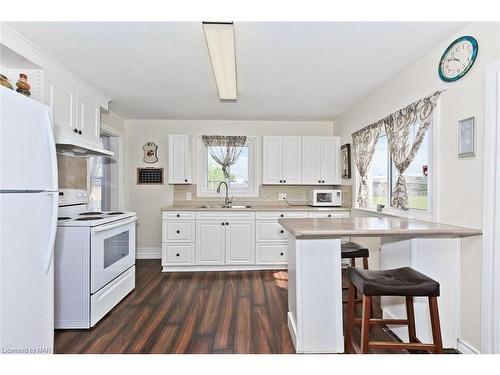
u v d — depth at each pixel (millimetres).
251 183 4395
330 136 4227
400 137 2428
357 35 1908
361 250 2348
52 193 1687
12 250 1427
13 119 1423
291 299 2070
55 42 1992
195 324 2234
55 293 2152
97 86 2869
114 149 4129
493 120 1619
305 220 2215
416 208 2344
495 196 1623
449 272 1898
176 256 3652
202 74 2576
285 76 2613
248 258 3703
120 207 4113
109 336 2062
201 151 4336
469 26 1778
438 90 2045
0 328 1375
